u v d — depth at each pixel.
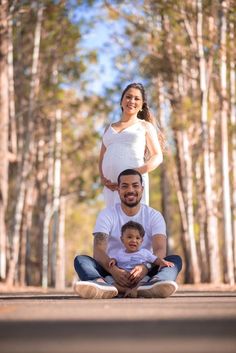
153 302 5.08
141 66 26.88
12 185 31.83
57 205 34.59
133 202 6.46
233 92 26.94
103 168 7.21
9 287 17.47
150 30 26.05
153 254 6.47
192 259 26.08
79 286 6.02
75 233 53.69
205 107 24.22
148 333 2.77
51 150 32.06
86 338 2.62
